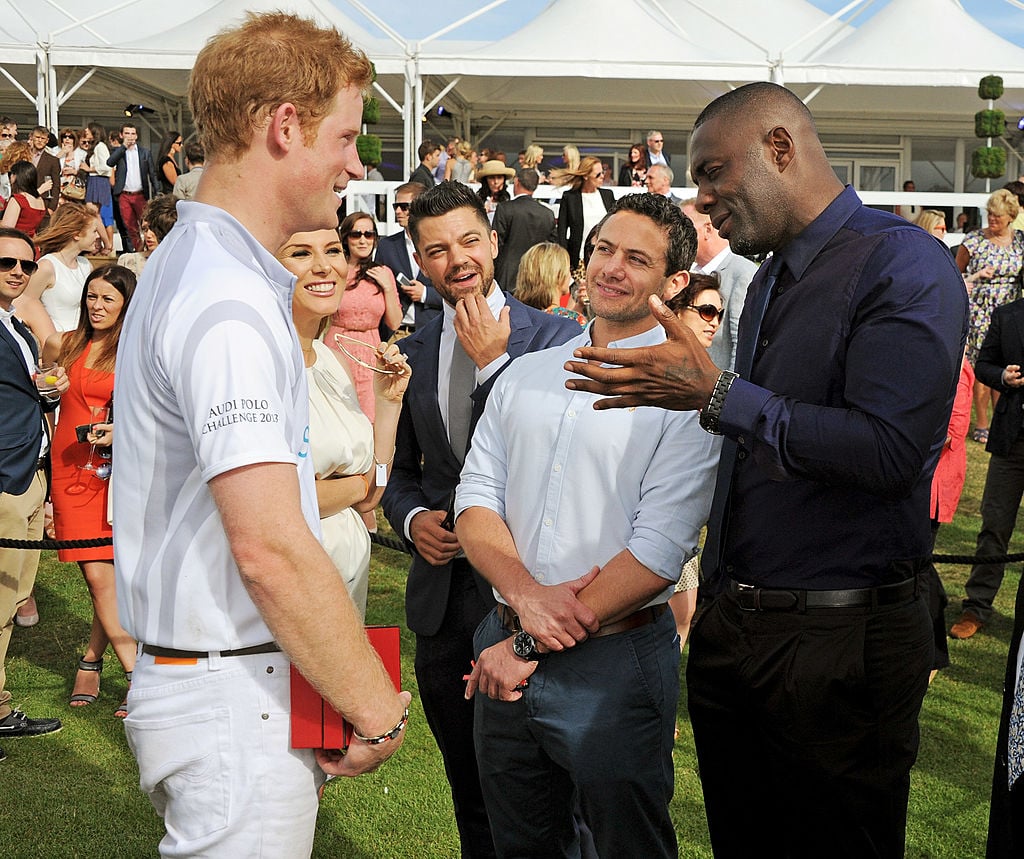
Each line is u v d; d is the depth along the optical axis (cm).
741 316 246
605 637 232
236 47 172
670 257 246
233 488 159
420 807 372
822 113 1702
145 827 364
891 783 230
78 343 468
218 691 171
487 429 259
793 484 223
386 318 668
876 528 221
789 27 1512
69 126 1694
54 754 420
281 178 176
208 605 171
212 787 172
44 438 470
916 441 201
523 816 251
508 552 244
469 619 288
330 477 303
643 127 1684
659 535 228
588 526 237
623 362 207
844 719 224
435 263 298
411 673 500
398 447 318
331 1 1291
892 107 1546
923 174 1752
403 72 1149
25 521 446
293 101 172
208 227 173
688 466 233
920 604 229
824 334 216
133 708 177
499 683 235
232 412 160
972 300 970
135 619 175
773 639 227
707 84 1479
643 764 235
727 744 246
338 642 165
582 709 231
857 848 232
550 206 1043
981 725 441
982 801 376
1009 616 580
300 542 161
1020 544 705
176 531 171
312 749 179
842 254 218
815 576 223
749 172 223
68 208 688
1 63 1227
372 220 655
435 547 284
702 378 207
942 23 1235
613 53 1153
